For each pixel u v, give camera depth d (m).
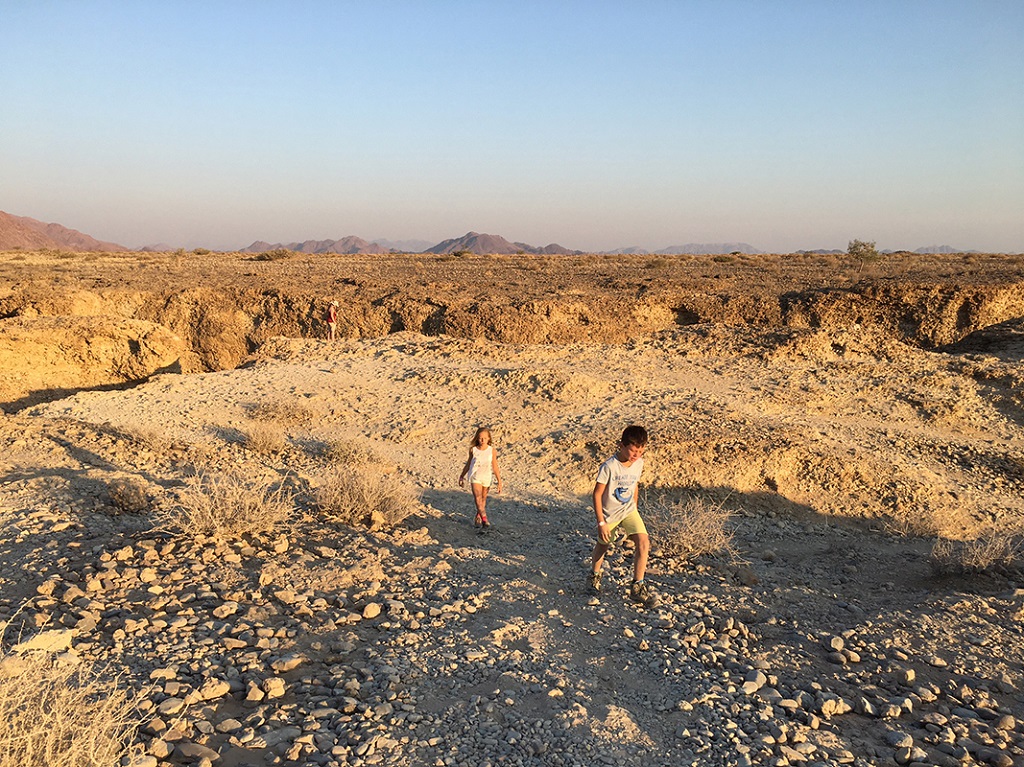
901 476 10.95
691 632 5.24
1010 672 4.87
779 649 5.08
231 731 3.59
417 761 3.39
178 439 11.59
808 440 11.74
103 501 7.12
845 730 4.00
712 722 3.93
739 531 9.16
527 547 7.59
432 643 4.71
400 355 17.94
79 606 4.84
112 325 21.33
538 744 3.57
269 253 69.25
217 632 4.65
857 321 24.52
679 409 13.22
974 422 14.16
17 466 8.37
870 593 6.74
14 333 19.81
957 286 24.47
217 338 27.02
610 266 53.72
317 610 5.15
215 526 6.32
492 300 27.31
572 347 19.12
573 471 10.88
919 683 4.67
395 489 7.95
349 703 3.84
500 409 13.59
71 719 2.93
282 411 13.25
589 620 5.44
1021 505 10.97
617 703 4.12
